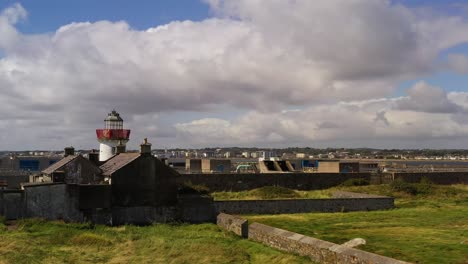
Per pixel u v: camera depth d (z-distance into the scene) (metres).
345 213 46.16
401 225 38.47
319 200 47.28
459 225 38.38
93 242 31.34
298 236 28.12
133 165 40.75
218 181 61.78
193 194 52.09
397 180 64.81
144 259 27.66
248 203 44.59
